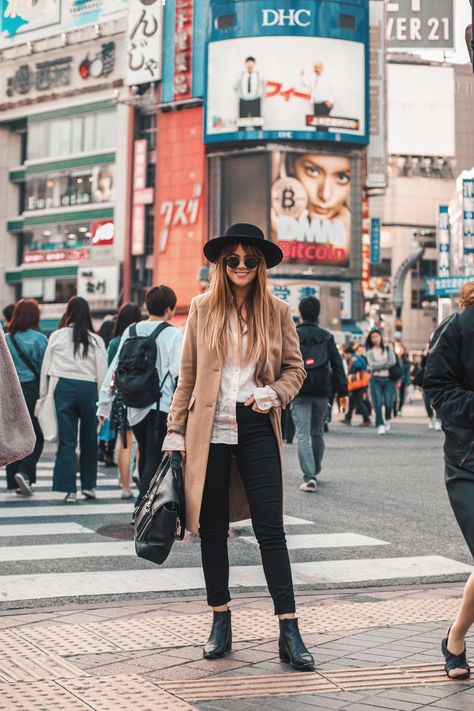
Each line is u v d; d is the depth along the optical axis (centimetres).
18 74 6309
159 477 387
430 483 1027
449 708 322
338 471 1140
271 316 402
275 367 400
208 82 5309
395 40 8369
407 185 8925
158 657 382
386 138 5462
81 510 788
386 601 493
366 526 742
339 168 5316
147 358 648
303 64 5228
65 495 884
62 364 820
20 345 872
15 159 6481
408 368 2527
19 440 296
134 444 891
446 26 8412
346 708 322
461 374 352
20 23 6278
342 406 1001
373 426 2080
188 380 399
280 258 399
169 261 5488
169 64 5509
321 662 378
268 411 391
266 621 442
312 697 334
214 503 392
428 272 8888
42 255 6125
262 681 352
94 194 5928
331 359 950
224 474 391
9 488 905
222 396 389
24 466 869
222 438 388
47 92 6169
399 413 2586
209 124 5306
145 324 670
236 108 5247
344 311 5306
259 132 5209
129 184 5756
